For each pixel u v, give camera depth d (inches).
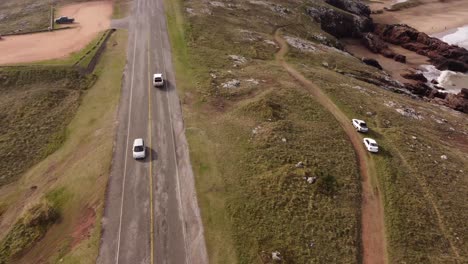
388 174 1739.7
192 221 1414.9
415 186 1692.9
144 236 1357.0
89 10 3604.8
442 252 1386.6
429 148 2028.8
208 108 2137.1
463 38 4694.9
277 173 1619.1
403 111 2397.9
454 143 2208.4
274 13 3917.3
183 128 1952.5
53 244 1342.3
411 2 5851.4
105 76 2468.0
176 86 2351.1
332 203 1526.8
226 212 1449.3
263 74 2561.5
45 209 1434.5
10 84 2313.0
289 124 1979.6
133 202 1499.8
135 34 3070.9
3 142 1859.0
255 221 1411.2
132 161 1716.3
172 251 1301.7
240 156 1739.7
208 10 3597.4
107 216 1438.2
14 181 1669.5
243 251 1295.5
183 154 1761.8
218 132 1919.3
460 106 3110.2
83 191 1560.0
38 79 2373.3
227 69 2588.6
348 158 1813.5
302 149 1813.5
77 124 2004.2
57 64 2514.8
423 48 4256.9
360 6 5088.6
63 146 1857.8
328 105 2290.8
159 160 1723.7
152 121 2007.9
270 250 1298.0
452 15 5462.6
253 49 2979.8
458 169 1878.7
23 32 3102.9
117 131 1927.9
